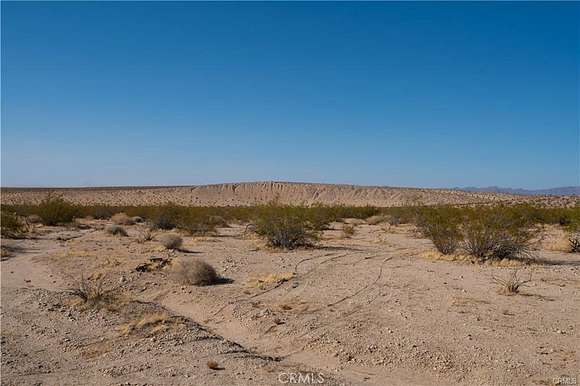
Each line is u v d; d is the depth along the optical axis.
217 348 9.25
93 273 16.92
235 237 30.70
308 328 10.27
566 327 9.82
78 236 31.55
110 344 9.76
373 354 8.72
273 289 14.15
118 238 29.58
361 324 10.34
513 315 10.73
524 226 20.00
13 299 13.77
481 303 11.84
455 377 7.68
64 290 14.91
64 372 8.27
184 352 9.02
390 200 113.00
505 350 8.57
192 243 26.73
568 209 35.81
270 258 20.56
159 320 11.04
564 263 18.67
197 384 7.41
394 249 23.94
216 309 12.40
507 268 17.36
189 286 14.97
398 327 10.04
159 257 20.14
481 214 20.17
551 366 7.86
